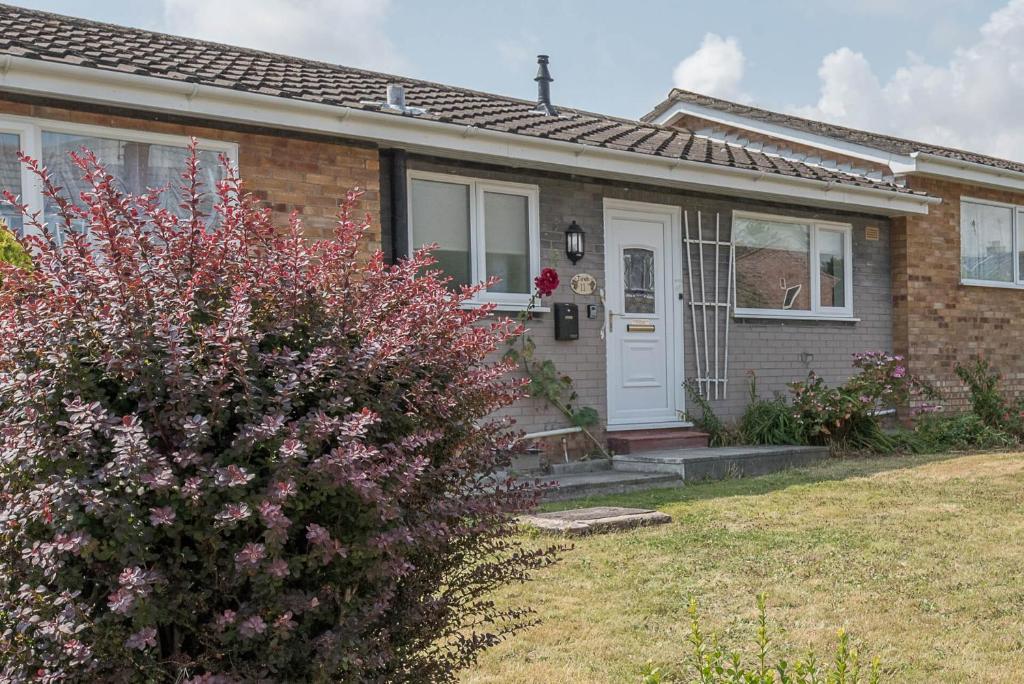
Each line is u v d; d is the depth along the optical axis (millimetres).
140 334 2619
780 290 12188
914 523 6891
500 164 9484
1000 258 14656
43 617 2459
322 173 7996
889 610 4906
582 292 10172
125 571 2350
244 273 2953
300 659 2590
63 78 6598
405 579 3004
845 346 12773
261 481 2543
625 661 4234
